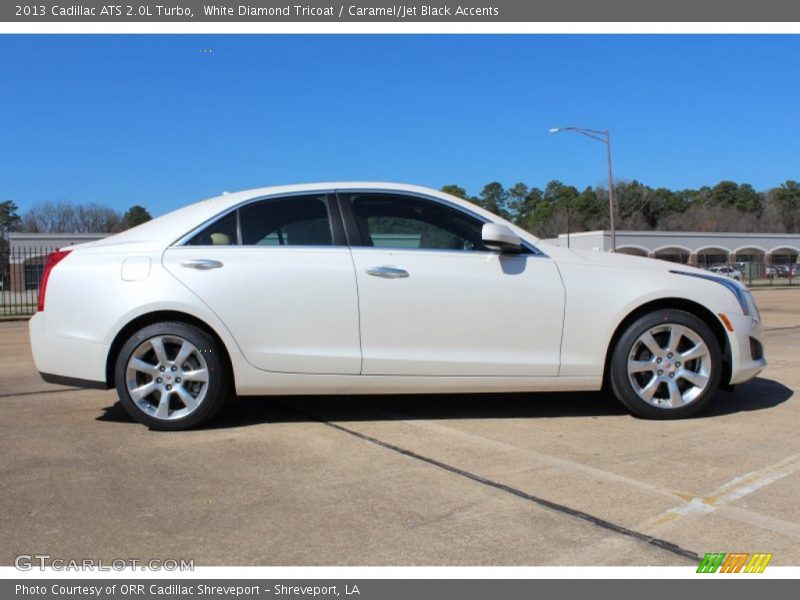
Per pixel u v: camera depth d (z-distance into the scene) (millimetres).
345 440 4137
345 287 4277
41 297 4395
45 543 2758
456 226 4508
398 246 4430
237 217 4434
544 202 94375
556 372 4395
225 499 3197
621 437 4160
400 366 4293
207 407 4285
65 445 4047
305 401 5191
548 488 3312
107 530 2871
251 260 4289
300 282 4266
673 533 2814
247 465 3676
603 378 4484
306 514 3027
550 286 4387
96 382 4273
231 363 4336
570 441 4086
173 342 4281
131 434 4281
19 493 3273
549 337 4383
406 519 2969
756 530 2834
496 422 4543
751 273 47906
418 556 2645
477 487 3336
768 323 12625
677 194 95938
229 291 4230
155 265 4258
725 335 4543
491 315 4340
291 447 3996
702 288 4516
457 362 4316
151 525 2918
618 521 2930
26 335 11992
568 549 2689
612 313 4398
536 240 4594
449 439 4145
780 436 4145
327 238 4410
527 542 2748
